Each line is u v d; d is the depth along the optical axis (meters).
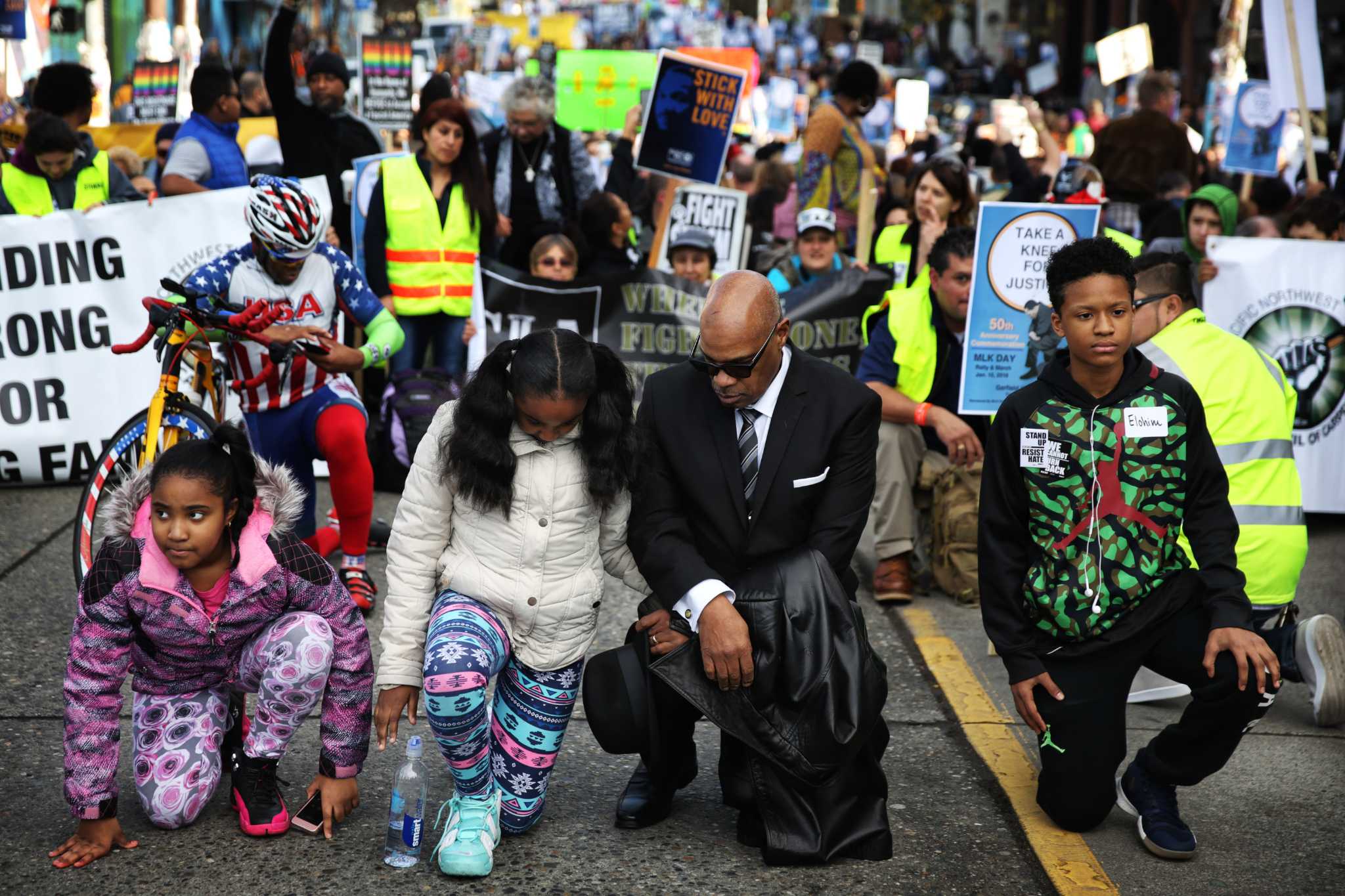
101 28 18.03
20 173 6.57
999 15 47.09
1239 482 3.84
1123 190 9.98
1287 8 8.47
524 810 3.20
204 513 2.93
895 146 15.33
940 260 5.02
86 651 3.01
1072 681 3.29
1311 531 6.37
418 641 3.05
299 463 4.64
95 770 3.02
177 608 3.03
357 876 3.03
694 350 3.25
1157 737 3.30
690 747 3.36
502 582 3.04
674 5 42.09
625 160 10.31
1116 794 3.35
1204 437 3.28
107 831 3.07
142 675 3.21
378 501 6.22
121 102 15.30
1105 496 3.27
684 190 7.46
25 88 10.86
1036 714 3.27
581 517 3.07
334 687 3.16
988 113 29.02
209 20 24.80
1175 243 7.24
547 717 3.15
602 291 6.87
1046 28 45.12
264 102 10.08
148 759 3.19
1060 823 3.34
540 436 2.98
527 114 7.50
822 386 3.17
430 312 6.46
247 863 3.07
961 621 5.03
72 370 6.38
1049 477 3.29
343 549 4.74
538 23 26.62
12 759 3.58
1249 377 3.92
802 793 3.12
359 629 3.20
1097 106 20.23
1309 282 6.34
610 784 3.60
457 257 6.46
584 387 2.89
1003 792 3.57
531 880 3.03
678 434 3.16
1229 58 16.92
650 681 3.11
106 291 6.38
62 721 3.83
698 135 7.28
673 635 3.07
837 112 8.00
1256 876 3.14
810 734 2.98
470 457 2.94
